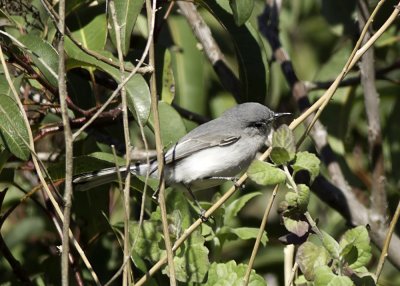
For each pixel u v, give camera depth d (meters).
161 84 11.07
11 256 10.27
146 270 8.76
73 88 11.12
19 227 12.08
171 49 13.10
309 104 12.23
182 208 9.29
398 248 11.03
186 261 8.17
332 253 7.31
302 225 7.54
